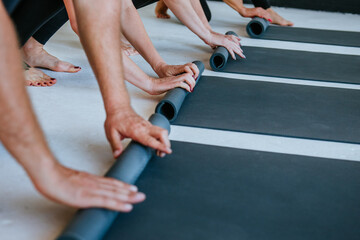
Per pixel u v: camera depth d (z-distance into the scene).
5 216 1.13
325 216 1.13
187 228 1.06
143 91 2.03
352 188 1.27
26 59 2.26
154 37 3.06
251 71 2.32
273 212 1.13
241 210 1.14
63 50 2.68
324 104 1.89
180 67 1.99
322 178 1.31
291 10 4.41
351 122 1.73
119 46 1.37
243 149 1.47
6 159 1.41
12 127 0.91
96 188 1.02
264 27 3.06
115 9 1.36
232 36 2.62
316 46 2.94
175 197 1.18
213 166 1.35
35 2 1.72
